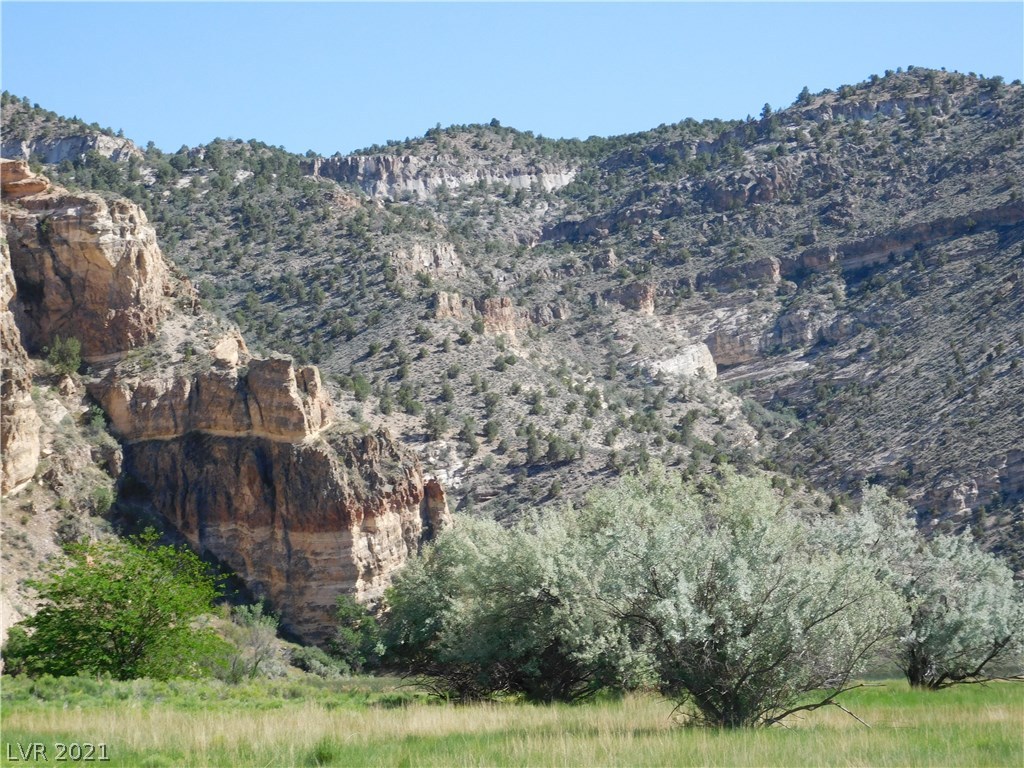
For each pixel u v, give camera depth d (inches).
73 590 2315.5
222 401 3659.0
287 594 3511.3
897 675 2726.4
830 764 1233.4
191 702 1899.6
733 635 1592.0
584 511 2409.0
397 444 3882.9
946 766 1221.1
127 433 3636.8
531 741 1346.0
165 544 3425.2
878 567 2170.3
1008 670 2378.2
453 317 6894.7
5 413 3174.2
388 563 3649.1
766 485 2237.9
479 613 2199.8
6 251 3555.6
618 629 1815.9
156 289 3882.9
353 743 1371.8
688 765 1225.4
